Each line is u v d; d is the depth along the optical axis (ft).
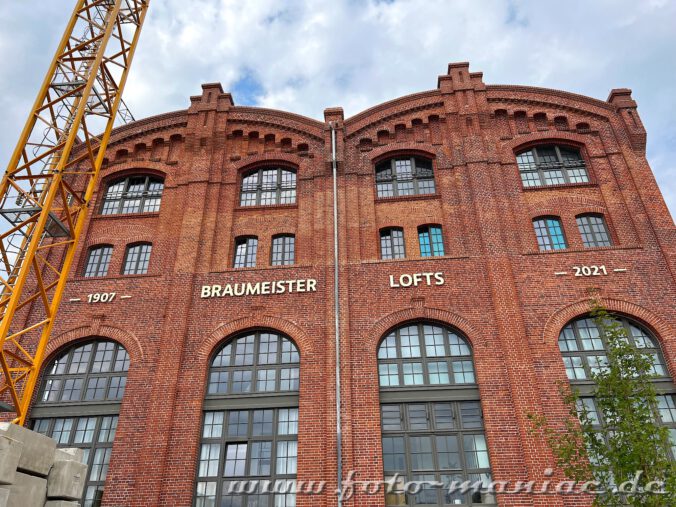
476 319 57.47
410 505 49.55
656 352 54.80
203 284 63.57
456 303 58.70
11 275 57.88
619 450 38.29
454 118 74.18
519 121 74.69
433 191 70.69
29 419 57.41
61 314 63.31
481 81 77.00
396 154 73.56
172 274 64.80
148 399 56.39
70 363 61.16
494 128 73.26
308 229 67.41
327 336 57.57
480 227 63.41
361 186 70.03
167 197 72.79
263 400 55.88
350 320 58.70
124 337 60.85
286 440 53.72
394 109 76.23
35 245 53.01
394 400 54.34
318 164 72.43
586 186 67.41
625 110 72.59
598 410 51.83
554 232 65.05
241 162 74.74
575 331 57.00
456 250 63.16
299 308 60.34
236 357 59.31
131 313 62.44
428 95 76.74
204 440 54.29
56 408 57.77
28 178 57.67
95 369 60.54
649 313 56.08
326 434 52.08
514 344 54.85
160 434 53.36
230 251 67.10
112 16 69.00
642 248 60.64
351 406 53.21
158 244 68.39
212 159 74.74
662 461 36.78
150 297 63.41
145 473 51.37
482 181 67.26
